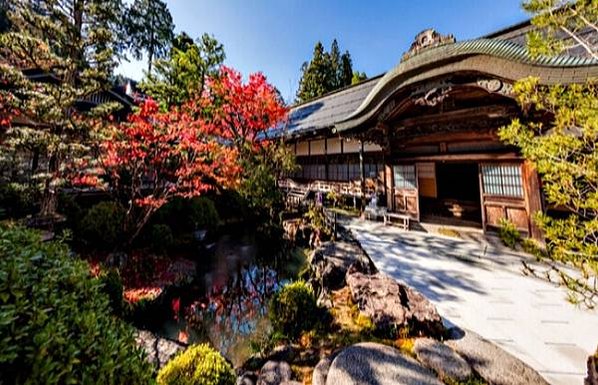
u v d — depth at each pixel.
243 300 4.79
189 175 6.27
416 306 2.97
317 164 12.15
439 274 4.16
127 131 5.20
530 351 2.38
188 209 7.76
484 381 1.99
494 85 4.53
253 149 9.81
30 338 0.94
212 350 2.16
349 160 10.51
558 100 1.92
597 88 1.84
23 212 5.61
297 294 3.16
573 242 1.72
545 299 3.31
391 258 4.90
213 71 12.05
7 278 1.09
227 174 7.76
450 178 11.11
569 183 1.77
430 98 5.36
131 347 1.35
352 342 2.63
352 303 3.38
